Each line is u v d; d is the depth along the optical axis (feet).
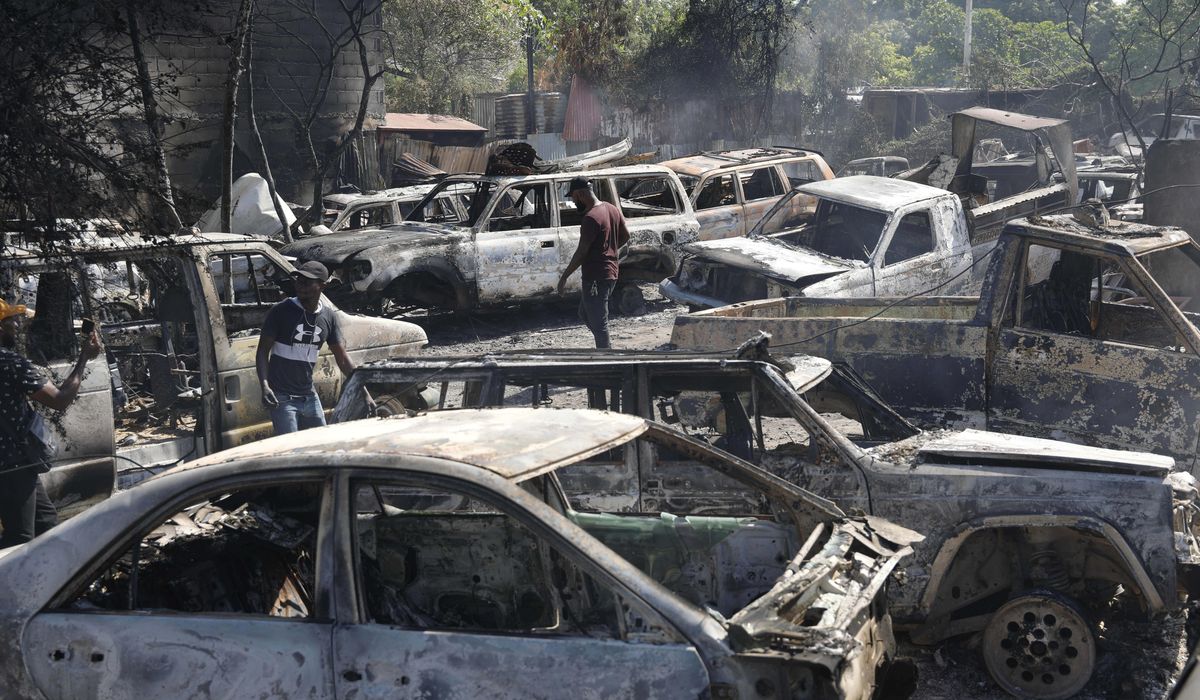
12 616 10.64
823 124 101.96
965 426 23.02
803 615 10.31
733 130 94.27
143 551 12.23
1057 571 15.11
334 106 71.67
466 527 13.38
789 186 52.70
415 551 13.55
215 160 64.95
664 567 13.55
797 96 97.76
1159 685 14.35
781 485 12.87
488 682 9.74
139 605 11.86
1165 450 20.72
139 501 10.96
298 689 10.09
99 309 24.72
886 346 23.59
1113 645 15.24
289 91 69.00
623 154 57.67
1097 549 15.51
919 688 14.94
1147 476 14.80
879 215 41.06
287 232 45.16
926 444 16.14
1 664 10.62
